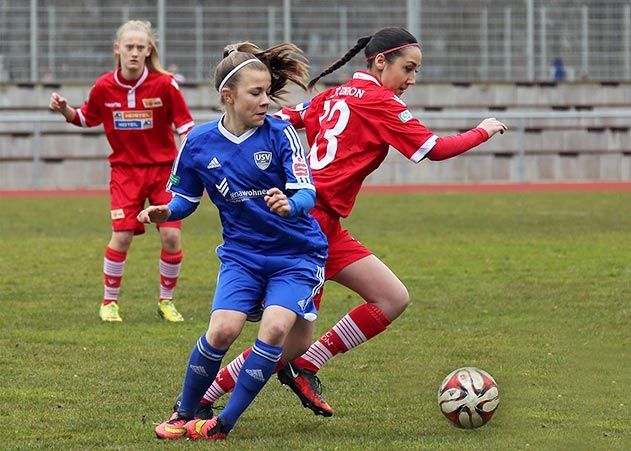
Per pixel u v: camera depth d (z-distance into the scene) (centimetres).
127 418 1479
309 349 1509
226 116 1366
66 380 1730
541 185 6706
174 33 7300
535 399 1594
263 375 1335
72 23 7238
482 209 5119
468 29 7500
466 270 3109
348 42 7431
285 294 1338
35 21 7212
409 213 4931
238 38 7350
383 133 1522
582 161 7331
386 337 2111
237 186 1349
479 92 7444
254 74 1320
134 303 2600
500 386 1681
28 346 2027
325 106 1580
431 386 1691
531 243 3759
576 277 2953
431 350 1981
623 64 7556
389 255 3444
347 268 1514
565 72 7556
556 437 1373
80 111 2391
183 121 2378
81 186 7031
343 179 1516
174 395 1625
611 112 6850
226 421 1352
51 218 4766
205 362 1348
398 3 7438
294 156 1343
